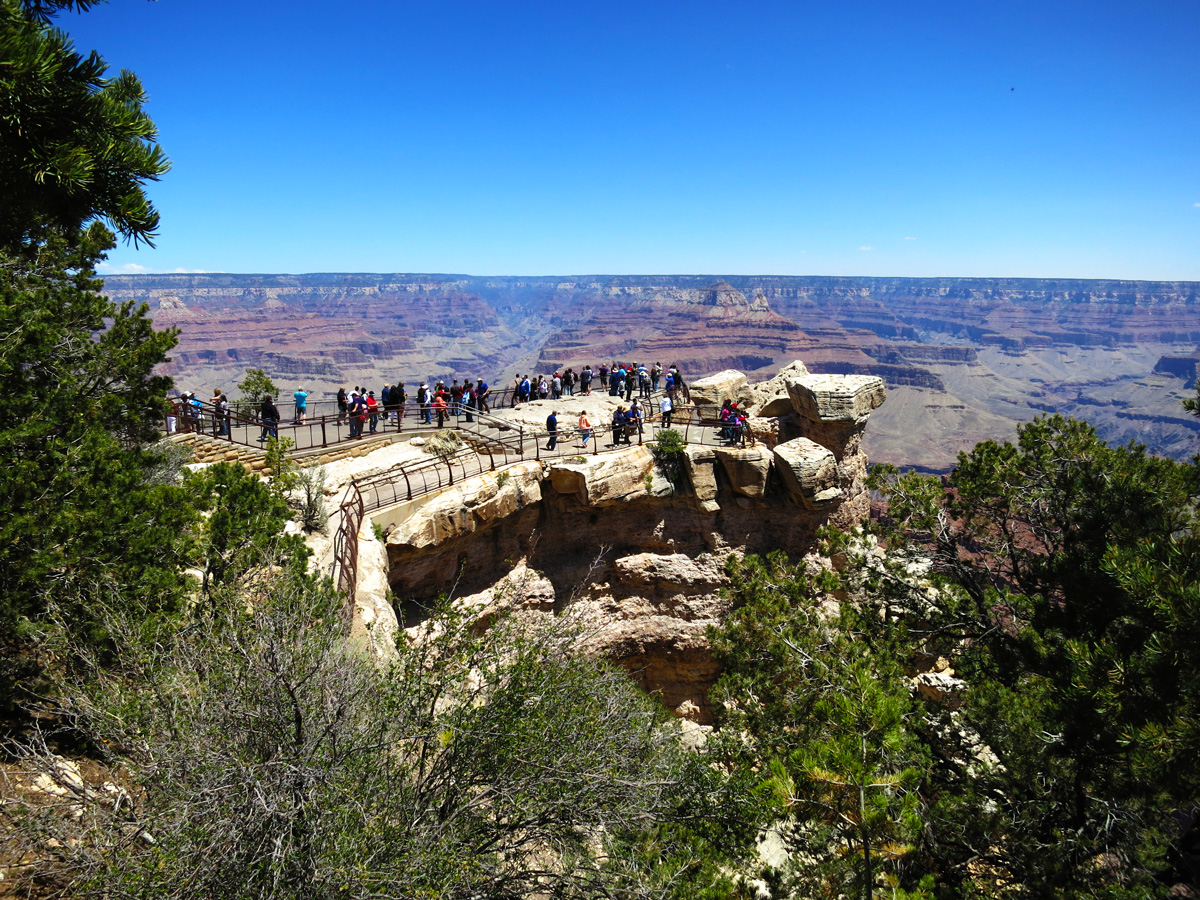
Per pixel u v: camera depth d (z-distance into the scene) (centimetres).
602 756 1004
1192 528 1446
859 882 1226
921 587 2244
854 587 2277
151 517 1279
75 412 1375
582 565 3478
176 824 697
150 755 776
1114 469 1734
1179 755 1017
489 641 1090
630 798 1020
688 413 4169
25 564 1079
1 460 1157
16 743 827
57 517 1116
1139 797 1320
